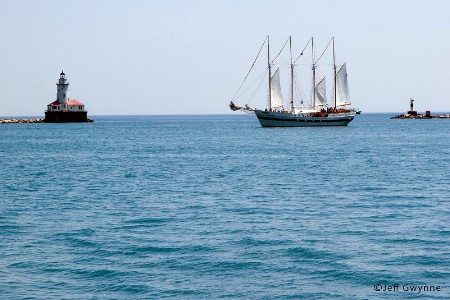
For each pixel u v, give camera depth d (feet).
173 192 199.82
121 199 184.75
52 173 263.70
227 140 538.47
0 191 204.33
